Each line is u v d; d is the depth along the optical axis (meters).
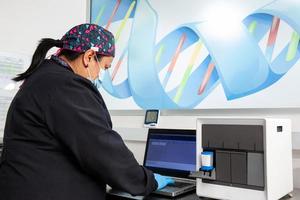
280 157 1.12
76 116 0.95
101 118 1.01
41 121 0.97
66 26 2.21
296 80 1.42
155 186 1.15
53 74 1.02
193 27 1.74
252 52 1.54
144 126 1.89
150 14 1.92
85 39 1.11
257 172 1.04
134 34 1.98
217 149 1.13
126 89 2.01
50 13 2.13
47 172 0.95
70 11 2.23
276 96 1.47
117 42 2.06
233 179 1.09
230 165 1.10
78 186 0.98
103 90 2.10
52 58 1.11
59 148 0.98
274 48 1.48
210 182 1.14
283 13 1.46
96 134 0.96
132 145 1.94
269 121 1.04
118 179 0.99
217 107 1.64
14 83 1.94
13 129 1.01
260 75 1.51
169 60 1.82
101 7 2.15
